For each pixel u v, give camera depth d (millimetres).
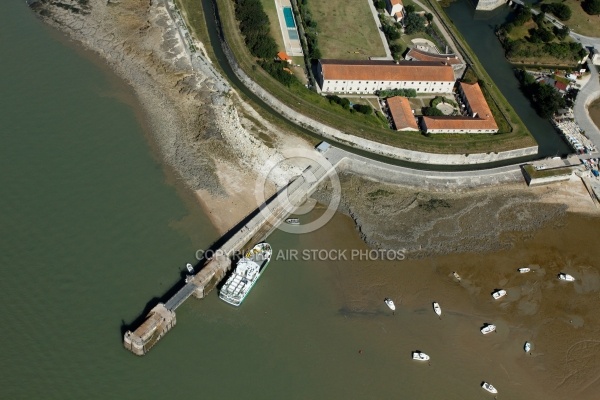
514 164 176750
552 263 154750
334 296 139875
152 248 142500
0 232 140625
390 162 172375
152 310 127562
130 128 169750
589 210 169500
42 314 127500
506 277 149750
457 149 175125
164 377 121688
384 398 124375
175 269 139125
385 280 144625
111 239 143000
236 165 163875
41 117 167875
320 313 136250
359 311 138000
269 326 132375
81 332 125625
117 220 147000
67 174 155125
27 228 142250
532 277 151000
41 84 177625
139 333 122250
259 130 174625
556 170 174500
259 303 136000
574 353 137750
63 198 149625
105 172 157125
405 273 146625
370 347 132000
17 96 172500
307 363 127562
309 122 177375
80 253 139250
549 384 131750
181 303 130875
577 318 144500
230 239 143875
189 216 150375
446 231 156875
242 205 154375
